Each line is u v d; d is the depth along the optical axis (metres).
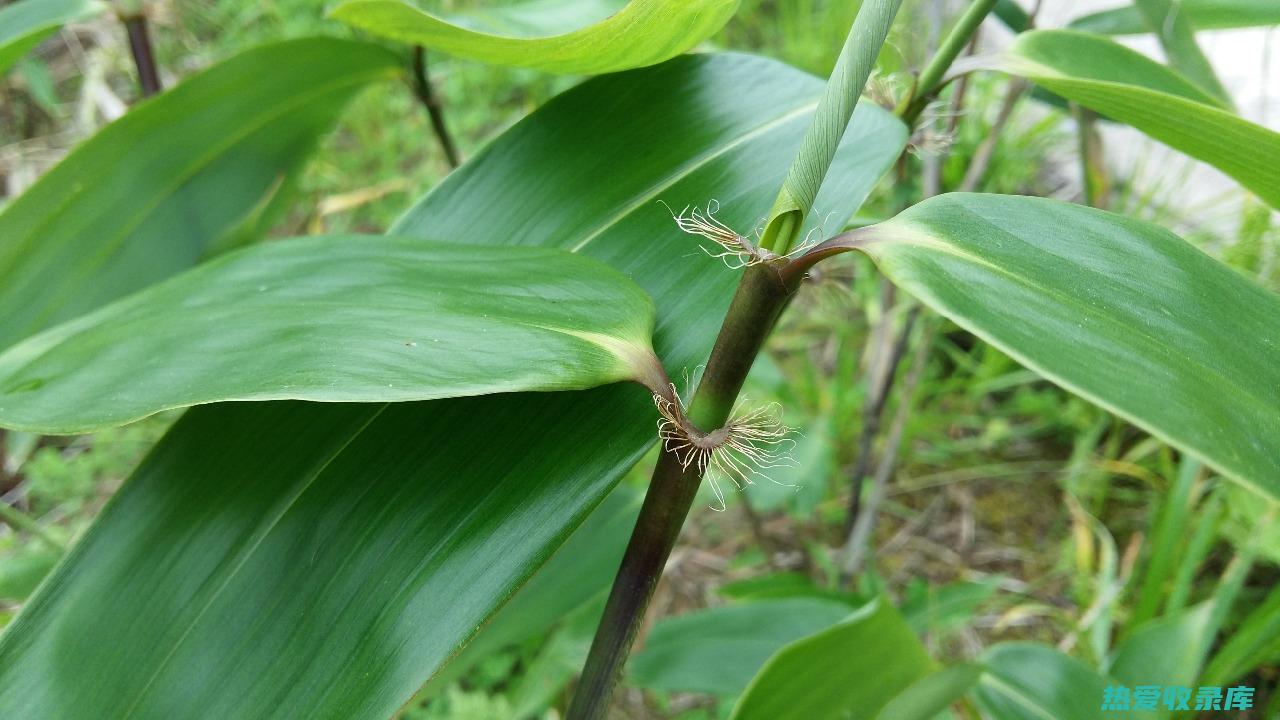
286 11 0.70
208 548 0.16
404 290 0.15
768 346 0.56
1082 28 0.29
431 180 0.64
